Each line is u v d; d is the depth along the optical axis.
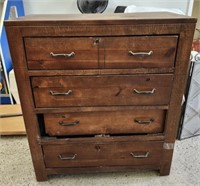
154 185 1.19
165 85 0.98
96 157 1.17
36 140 1.09
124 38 0.87
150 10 1.72
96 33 0.86
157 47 0.90
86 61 0.92
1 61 1.72
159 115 1.08
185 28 0.86
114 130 1.11
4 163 1.35
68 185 1.20
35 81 0.95
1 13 1.85
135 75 0.95
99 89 0.98
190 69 1.34
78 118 1.07
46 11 2.12
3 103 1.90
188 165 1.32
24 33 0.85
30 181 1.22
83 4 1.82
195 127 1.55
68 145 1.12
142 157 1.18
